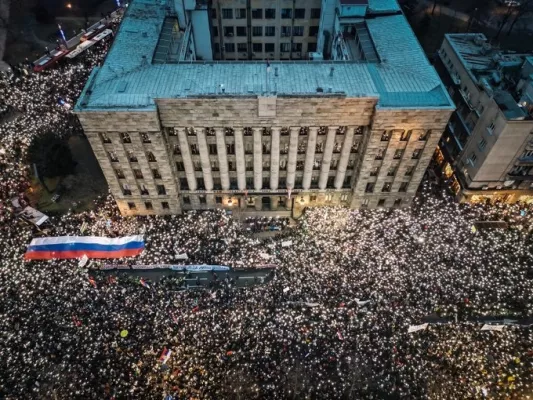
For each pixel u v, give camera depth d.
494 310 69.56
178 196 83.38
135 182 79.12
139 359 62.88
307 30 102.56
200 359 63.28
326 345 65.06
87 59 115.50
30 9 135.38
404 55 76.31
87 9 136.38
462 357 63.91
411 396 60.75
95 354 63.22
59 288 70.56
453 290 70.88
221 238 79.00
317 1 97.00
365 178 79.56
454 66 90.56
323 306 68.31
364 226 81.00
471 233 79.44
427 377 62.12
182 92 68.00
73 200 87.88
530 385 62.09
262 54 107.31
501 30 131.62
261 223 83.75
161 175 77.88
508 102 74.38
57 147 88.31
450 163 90.44
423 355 64.19
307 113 69.06
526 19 135.75
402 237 78.19
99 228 80.19
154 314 67.38
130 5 86.25
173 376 61.47
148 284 72.12
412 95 69.19
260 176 80.06
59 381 61.00
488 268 74.12
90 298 69.31
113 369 61.75
